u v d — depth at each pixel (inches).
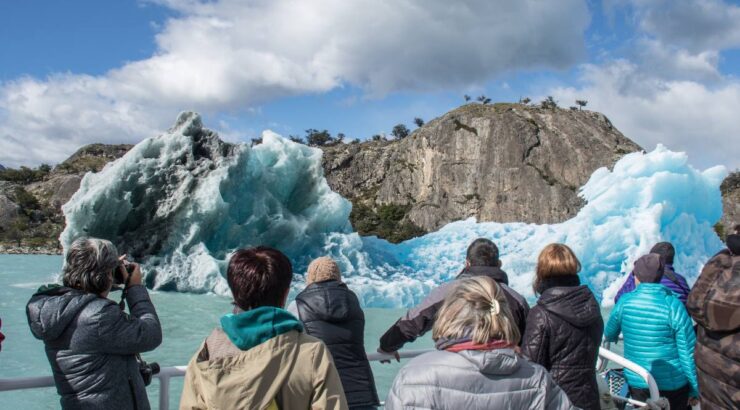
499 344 76.6
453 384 74.5
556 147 3321.9
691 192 765.9
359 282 757.3
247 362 72.4
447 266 911.7
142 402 98.8
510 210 3211.1
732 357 98.4
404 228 3125.0
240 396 70.3
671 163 761.6
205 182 724.0
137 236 740.0
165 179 729.0
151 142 737.0
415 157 3764.8
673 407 136.2
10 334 425.7
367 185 4158.5
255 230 792.3
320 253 842.8
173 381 317.4
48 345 95.6
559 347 112.8
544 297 116.6
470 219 1049.5
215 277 697.6
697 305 103.0
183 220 729.0
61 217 3112.7
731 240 103.1
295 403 73.6
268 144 860.0
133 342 94.8
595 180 843.4
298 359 74.4
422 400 74.4
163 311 555.8
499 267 129.2
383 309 643.5
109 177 711.7
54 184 3737.7
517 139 3371.1
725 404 99.9
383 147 4365.2
